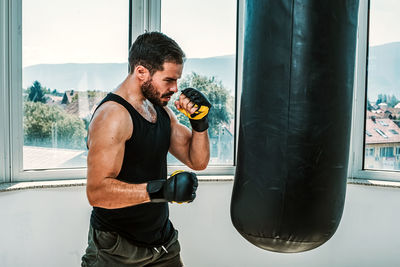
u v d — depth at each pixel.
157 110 1.48
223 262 2.44
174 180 1.15
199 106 1.44
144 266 1.49
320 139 1.21
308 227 1.23
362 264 2.34
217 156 2.60
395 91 2.41
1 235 2.07
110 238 1.38
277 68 1.21
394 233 2.28
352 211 2.36
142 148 1.33
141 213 1.40
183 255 2.40
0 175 2.23
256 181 1.26
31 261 2.15
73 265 2.23
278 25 1.20
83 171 2.39
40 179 2.31
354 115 2.45
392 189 2.27
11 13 2.21
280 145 1.22
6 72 2.22
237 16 2.54
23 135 2.31
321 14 1.18
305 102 1.19
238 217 1.32
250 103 1.28
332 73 1.20
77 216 2.23
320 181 1.22
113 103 1.27
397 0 2.37
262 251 2.42
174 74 1.30
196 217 2.41
